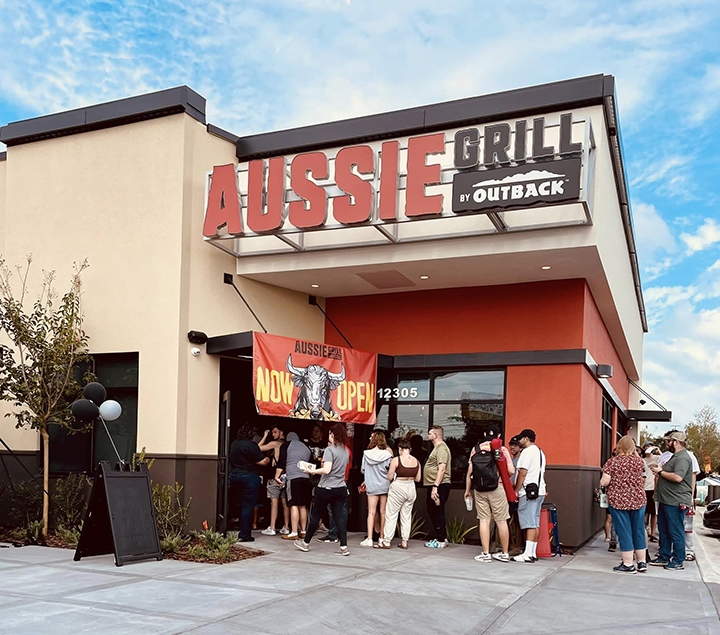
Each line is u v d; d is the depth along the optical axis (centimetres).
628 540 965
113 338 1188
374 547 1119
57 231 1271
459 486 1264
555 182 970
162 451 1110
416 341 1348
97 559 934
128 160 1219
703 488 3222
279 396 1115
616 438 2159
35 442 1260
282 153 1272
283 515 1366
